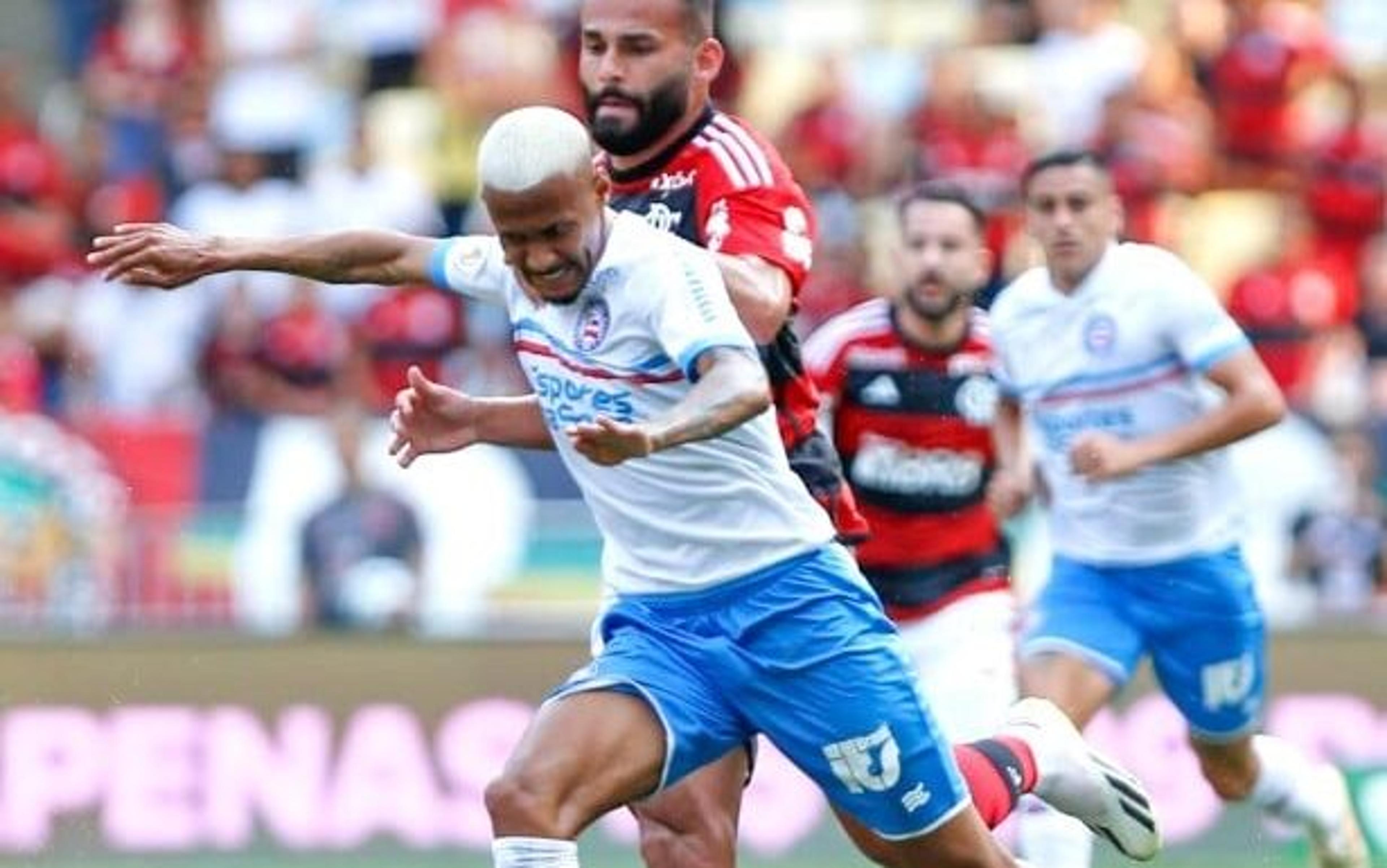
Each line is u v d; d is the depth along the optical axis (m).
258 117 57.84
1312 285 53.22
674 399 20.88
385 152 56.91
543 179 20.12
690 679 21.97
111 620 41.75
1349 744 41.22
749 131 23.58
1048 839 31.36
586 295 20.84
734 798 23.95
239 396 51.31
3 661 41.12
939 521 33.47
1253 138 57.00
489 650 41.53
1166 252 32.59
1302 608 42.50
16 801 40.91
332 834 41.03
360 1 59.25
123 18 60.16
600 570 42.56
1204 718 32.28
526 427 23.11
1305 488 44.12
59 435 43.38
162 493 43.94
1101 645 31.61
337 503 42.91
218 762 41.16
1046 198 31.45
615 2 23.25
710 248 23.11
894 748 21.95
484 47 57.28
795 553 21.72
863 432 33.34
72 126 58.53
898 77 58.78
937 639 33.56
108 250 22.36
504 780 21.27
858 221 53.84
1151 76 58.00
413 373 23.00
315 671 41.34
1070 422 31.94
